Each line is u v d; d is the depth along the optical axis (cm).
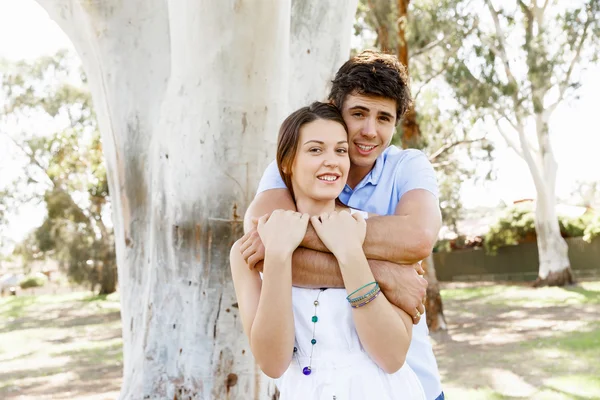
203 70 373
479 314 1605
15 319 2288
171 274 400
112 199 487
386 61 215
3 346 1541
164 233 404
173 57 395
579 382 760
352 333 174
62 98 2695
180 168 389
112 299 2825
